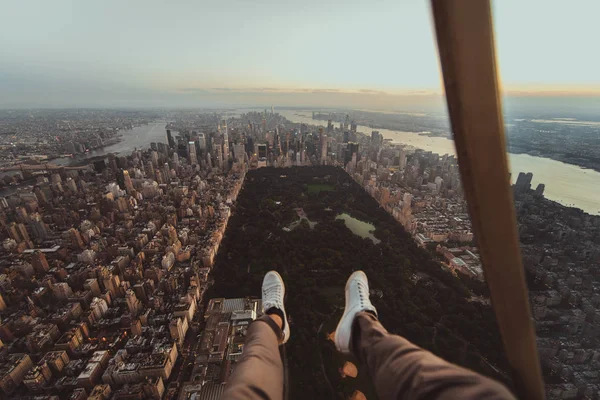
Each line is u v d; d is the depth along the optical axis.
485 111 0.91
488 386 1.16
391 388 1.85
